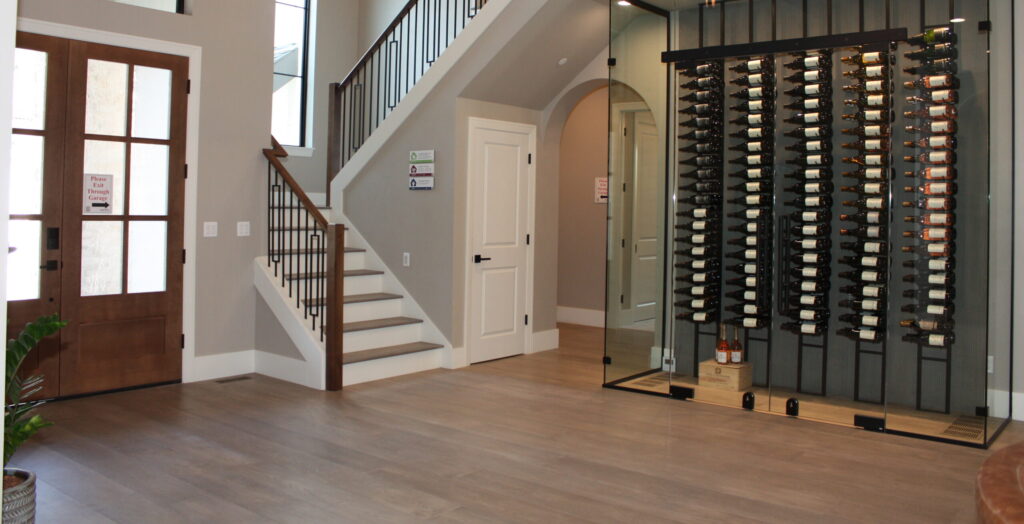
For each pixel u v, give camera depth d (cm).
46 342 504
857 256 491
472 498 354
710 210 539
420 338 664
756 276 520
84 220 514
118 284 534
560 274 927
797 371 525
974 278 457
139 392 542
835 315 512
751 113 516
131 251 539
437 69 633
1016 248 493
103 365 532
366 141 696
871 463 412
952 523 331
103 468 387
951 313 466
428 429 467
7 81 188
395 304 673
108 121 521
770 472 395
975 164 453
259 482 371
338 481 374
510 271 698
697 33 555
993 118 474
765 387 541
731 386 533
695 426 482
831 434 467
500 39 598
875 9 491
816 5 515
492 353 685
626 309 578
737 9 540
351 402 528
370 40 930
